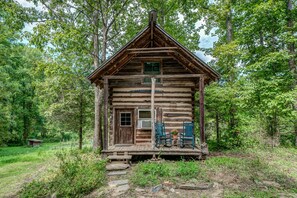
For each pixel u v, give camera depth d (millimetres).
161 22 16547
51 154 15625
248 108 11547
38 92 16672
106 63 8555
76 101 14734
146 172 6383
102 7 12859
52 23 10672
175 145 9117
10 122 20484
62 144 26062
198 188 5336
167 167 6629
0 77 16594
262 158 8375
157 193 5203
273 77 10391
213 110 12289
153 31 8828
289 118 11203
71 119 15062
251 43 12672
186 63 9211
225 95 11141
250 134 12211
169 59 10016
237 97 11375
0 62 16250
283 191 5172
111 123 10000
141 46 9562
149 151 8008
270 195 4879
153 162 7586
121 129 10000
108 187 5668
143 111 10078
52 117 15242
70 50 11477
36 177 8391
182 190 5328
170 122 9805
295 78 10602
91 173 6367
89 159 8672
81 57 13648
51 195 5621
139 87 10047
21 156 15969
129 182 5891
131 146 9344
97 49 13242
